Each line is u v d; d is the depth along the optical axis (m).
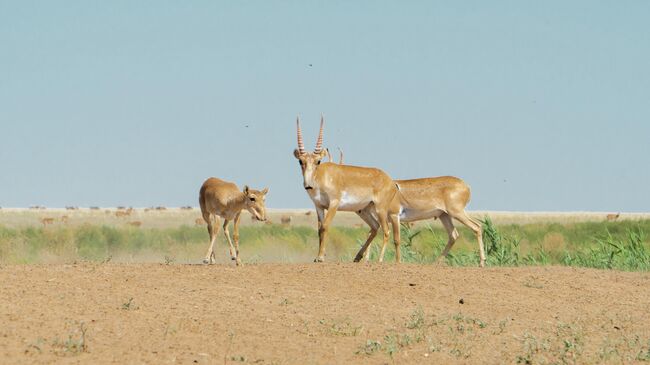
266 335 26.14
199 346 24.42
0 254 64.25
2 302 27.78
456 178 45.38
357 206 42.19
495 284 35.75
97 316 26.89
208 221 42.78
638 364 24.81
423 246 66.75
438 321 28.95
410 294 33.19
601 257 52.12
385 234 42.84
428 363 24.14
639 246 53.28
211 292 31.17
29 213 191.50
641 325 30.36
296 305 30.20
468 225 44.88
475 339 27.03
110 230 83.69
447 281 35.50
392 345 25.39
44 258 64.81
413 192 44.41
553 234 79.12
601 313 32.06
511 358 24.98
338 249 75.31
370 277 35.19
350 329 27.30
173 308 28.53
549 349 26.08
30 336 24.27
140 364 22.44
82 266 34.88
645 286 37.53
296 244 76.12
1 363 21.77
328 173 41.38
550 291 35.25
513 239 53.41
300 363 23.41
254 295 31.19
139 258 67.19
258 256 65.62
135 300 29.22
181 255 69.81
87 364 22.16
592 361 24.84
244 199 39.94
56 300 28.50
